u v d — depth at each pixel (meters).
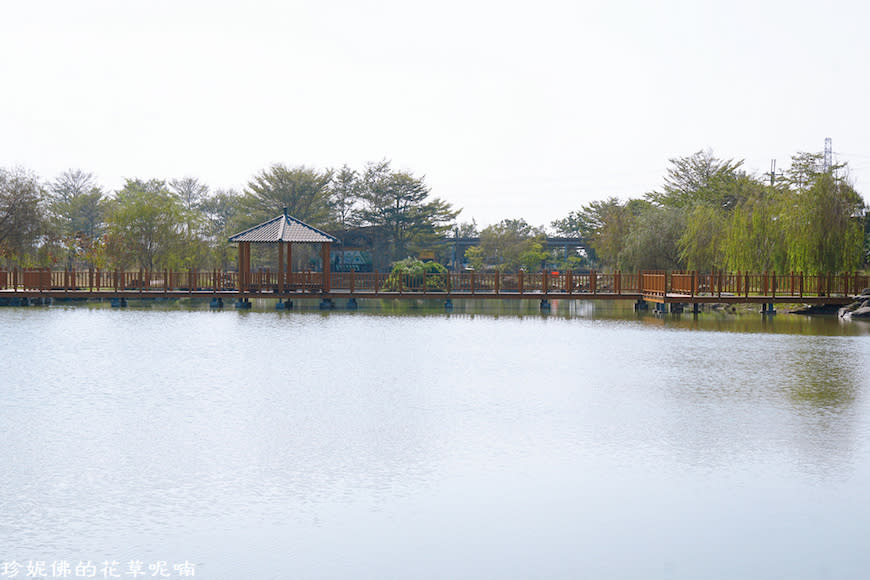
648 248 56.75
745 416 16.02
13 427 14.88
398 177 84.75
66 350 25.86
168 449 13.42
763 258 44.25
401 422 15.47
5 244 53.59
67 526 9.96
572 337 30.69
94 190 101.25
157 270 59.28
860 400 17.67
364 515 10.41
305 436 14.33
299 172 84.50
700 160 79.25
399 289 46.47
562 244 99.56
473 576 8.68
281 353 25.45
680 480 11.85
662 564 8.98
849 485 11.60
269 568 8.84
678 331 33.00
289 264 46.22
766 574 8.73
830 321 37.91
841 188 41.97
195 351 25.81
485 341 29.16
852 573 8.75
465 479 11.88
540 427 15.09
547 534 9.81
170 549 9.31
